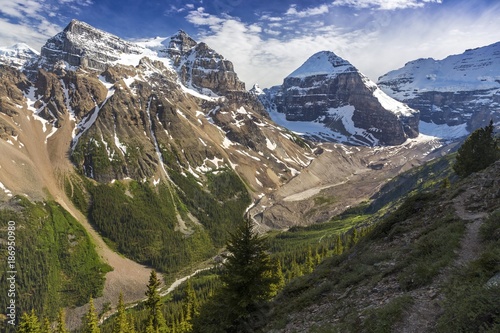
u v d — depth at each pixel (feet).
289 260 453.99
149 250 628.69
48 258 538.47
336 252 324.60
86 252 574.97
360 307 73.82
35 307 472.44
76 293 509.76
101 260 574.56
